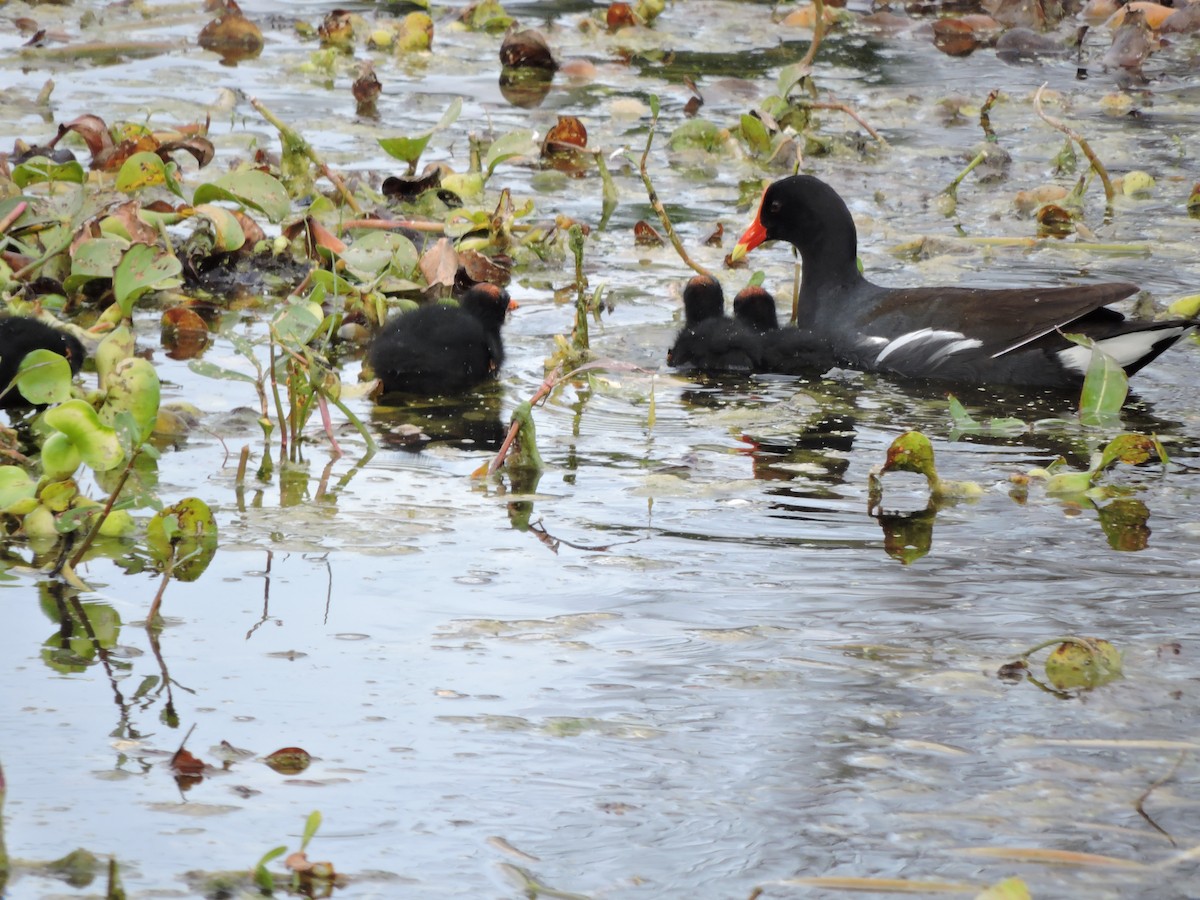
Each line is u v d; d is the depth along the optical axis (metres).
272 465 10.64
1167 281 15.23
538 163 19.55
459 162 19.09
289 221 16.17
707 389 12.80
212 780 6.51
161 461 10.62
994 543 9.41
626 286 15.30
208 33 24.44
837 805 6.39
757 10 27.88
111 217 14.68
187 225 16.30
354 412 11.97
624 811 6.33
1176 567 9.02
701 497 10.20
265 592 8.48
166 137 17.92
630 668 7.62
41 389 10.64
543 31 25.91
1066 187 18.53
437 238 15.80
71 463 9.30
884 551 9.27
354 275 14.61
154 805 6.30
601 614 8.25
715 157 19.81
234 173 15.42
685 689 7.39
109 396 10.48
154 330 13.62
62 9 26.28
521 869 5.91
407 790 6.46
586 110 21.47
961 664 7.69
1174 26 26.39
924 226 17.14
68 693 7.26
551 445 11.29
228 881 5.78
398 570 8.82
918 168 19.36
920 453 10.21
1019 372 12.88
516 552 9.13
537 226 16.23
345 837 6.11
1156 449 10.86
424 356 12.43
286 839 6.09
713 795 6.46
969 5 27.56
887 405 12.41
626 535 9.47
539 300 14.91
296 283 15.09
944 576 8.86
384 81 22.81
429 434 11.48
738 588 8.65
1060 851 6.04
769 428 11.80
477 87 22.62
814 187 14.06
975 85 23.09
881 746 6.86
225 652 7.73
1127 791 6.49
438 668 7.59
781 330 13.50
